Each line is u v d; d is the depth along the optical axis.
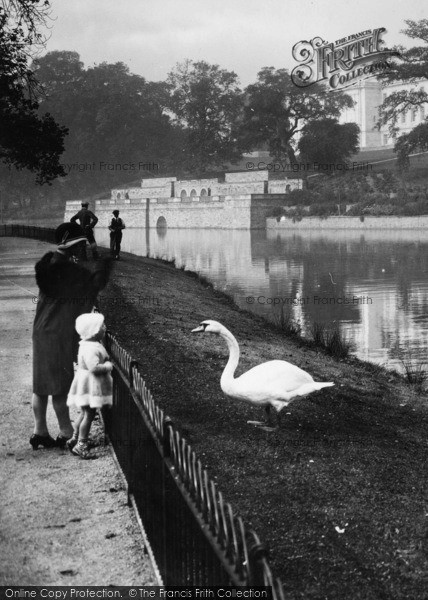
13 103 39.69
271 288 48.00
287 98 133.00
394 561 7.88
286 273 57.56
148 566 6.74
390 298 42.03
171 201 145.50
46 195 184.12
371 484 9.96
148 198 150.62
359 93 177.00
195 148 158.38
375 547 8.12
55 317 9.69
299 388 11.41
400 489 10.01
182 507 5.41
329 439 11.90
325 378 18.09
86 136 176.00
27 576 6.57
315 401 14.69
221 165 163.50
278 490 9.29
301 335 29.17
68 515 7.79
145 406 7.08
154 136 178.62
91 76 184.25
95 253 34.47
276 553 7.80
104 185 181.62
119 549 7.06
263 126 134.75
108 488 8.45
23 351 15.78
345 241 89.81
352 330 31.41
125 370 8.54
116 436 9.13
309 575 7.47
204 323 11.62
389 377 21.25
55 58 184.88
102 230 146.00
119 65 187.88
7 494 8.32
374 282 50.53
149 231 138.25
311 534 8.25
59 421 9.82
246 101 153.62
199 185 147.50
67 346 9.70
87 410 9.42
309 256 71.69
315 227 116.44
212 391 13.85
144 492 7.00
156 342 17.98
